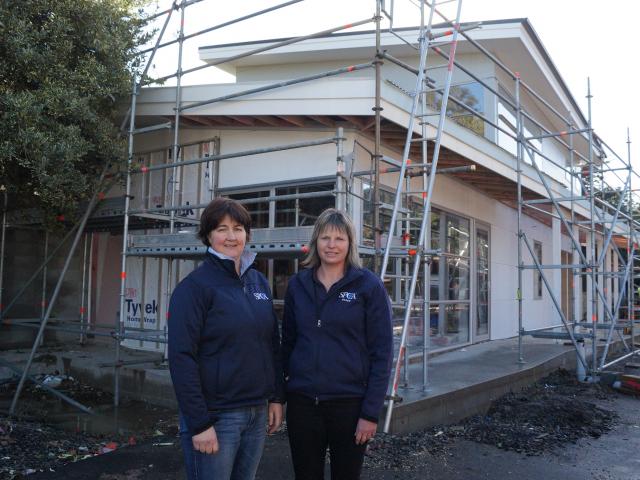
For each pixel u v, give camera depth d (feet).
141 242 23.70
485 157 30.14
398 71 41.04
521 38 37.70
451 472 15.11
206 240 9.61
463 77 39.86
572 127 35.22
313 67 43.52
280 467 14.96
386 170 20.52
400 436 17.33
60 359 29.07
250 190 27.04
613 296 56.49
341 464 9.75
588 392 25.55
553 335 28.07
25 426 19.85
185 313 8.77
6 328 31.55
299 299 10.18
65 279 33.96
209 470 8.78
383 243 25.00
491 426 19.21
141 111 27.35
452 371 24.76
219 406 8.89
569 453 17.08
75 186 23.21
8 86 22.59
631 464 16.24
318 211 24.64
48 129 22.53
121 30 26.63
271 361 9.61
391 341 9.96
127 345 32.07
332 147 24.49
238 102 24.57
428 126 25.16
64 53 23.50
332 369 9.66
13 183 24.07
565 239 58.23
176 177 29.53
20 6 22.67
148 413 22.81
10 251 31.83
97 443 18.45
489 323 38.68
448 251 33.01
